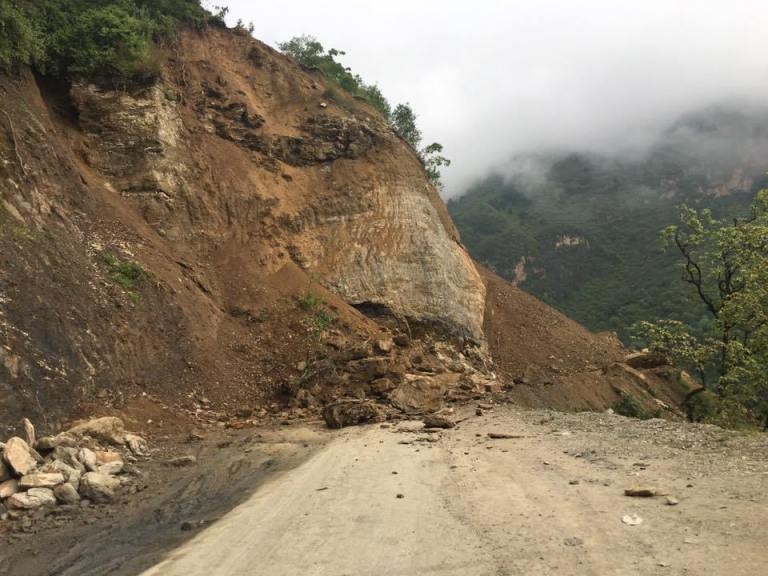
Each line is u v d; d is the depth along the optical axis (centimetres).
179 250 2345
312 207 3012
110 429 1148
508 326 3425
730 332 1916
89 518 766
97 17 2472
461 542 523
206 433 1422
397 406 1669
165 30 3009
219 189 2714
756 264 1880
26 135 1739
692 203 11050
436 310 2928
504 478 773
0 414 1064
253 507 736
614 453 866
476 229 12412
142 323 1739
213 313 2169
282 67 3594
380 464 966
